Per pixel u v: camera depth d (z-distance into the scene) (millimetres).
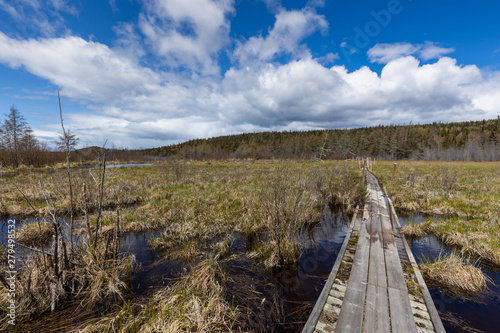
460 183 13203
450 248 5555
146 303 3492
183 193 10742
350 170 19547
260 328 3092
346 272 3854
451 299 3635
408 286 3459
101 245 4512
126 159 39250
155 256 5262
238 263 4941
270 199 6133
